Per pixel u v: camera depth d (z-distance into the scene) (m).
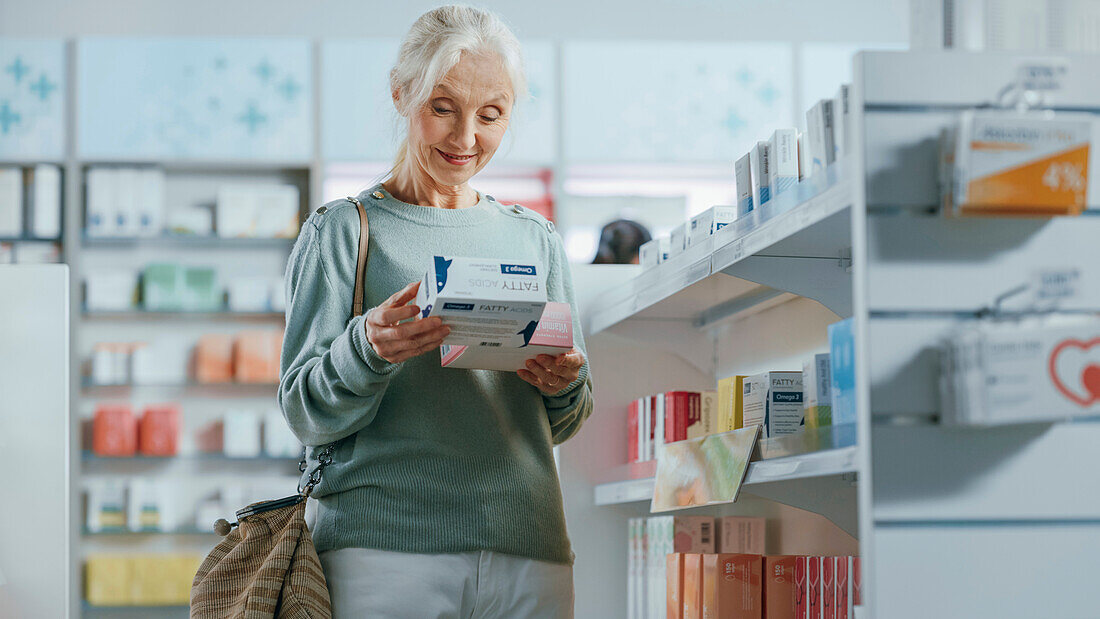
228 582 1.81
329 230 1.95
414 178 2.03
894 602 1.32
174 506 5.40
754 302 2.45
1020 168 1.31
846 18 5.80
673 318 2.81
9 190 5.33
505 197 5.53
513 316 1.65
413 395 1.90
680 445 2.14
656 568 2.58
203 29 5.56
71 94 5.35
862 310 1.35
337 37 5.61
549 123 5.42
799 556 2.17
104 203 5.37
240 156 5.37
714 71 5.51
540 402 2.03
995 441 1.36
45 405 2.66
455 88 1.84
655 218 5.57
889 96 1.38
